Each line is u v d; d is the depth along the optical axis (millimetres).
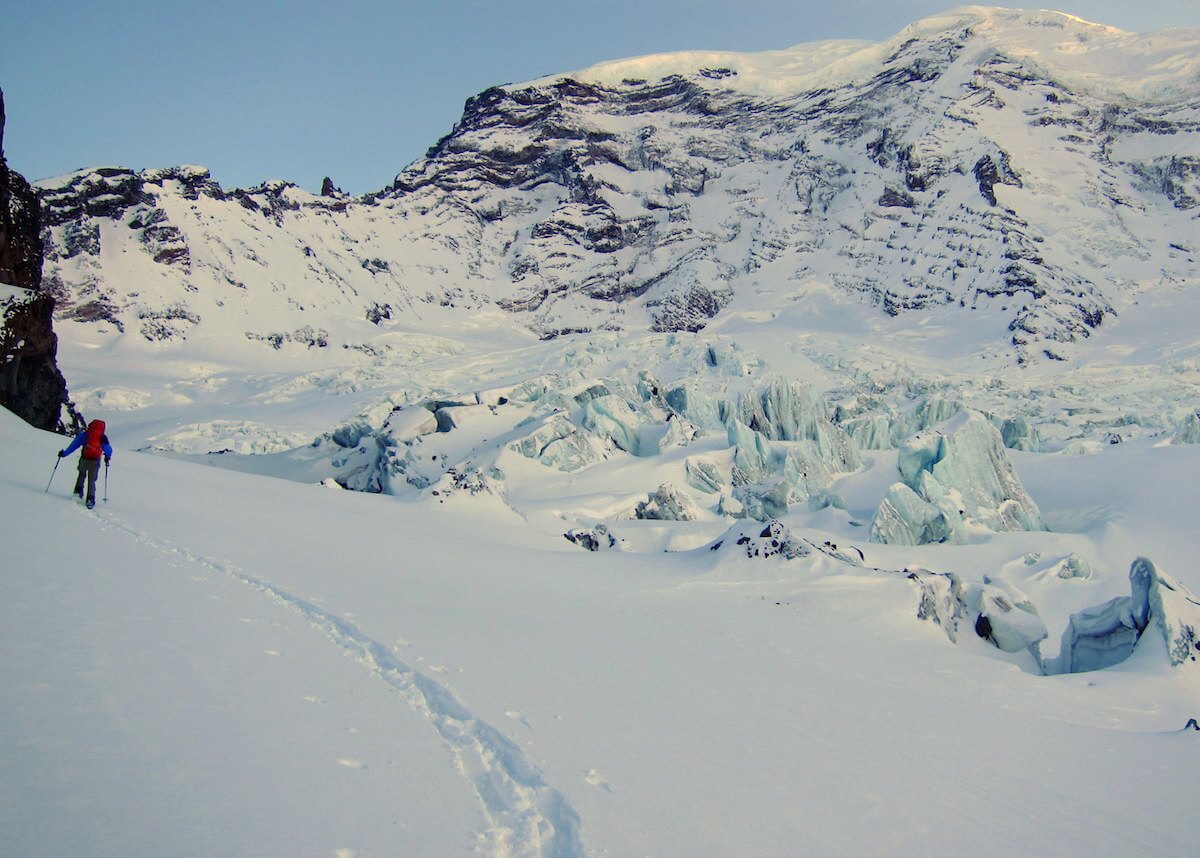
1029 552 46031
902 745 11414
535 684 10398
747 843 7074
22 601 8812
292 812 5793
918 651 19078
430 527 29031
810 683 14234
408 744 7414
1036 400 134000
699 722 10391
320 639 10289
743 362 148750
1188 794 11562
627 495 60094
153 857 4855
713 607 20297
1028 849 8445
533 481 66812
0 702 6297
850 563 25375
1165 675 19938
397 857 5543
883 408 106062
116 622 8875
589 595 20125
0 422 27500
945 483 56875
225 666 8305
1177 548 48094
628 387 96562
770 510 59719
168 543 14680
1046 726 14328
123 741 6199
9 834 4680
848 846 7539
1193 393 131625
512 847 6078
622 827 6766
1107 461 69375
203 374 193375
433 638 11656
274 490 30469
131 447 122562
